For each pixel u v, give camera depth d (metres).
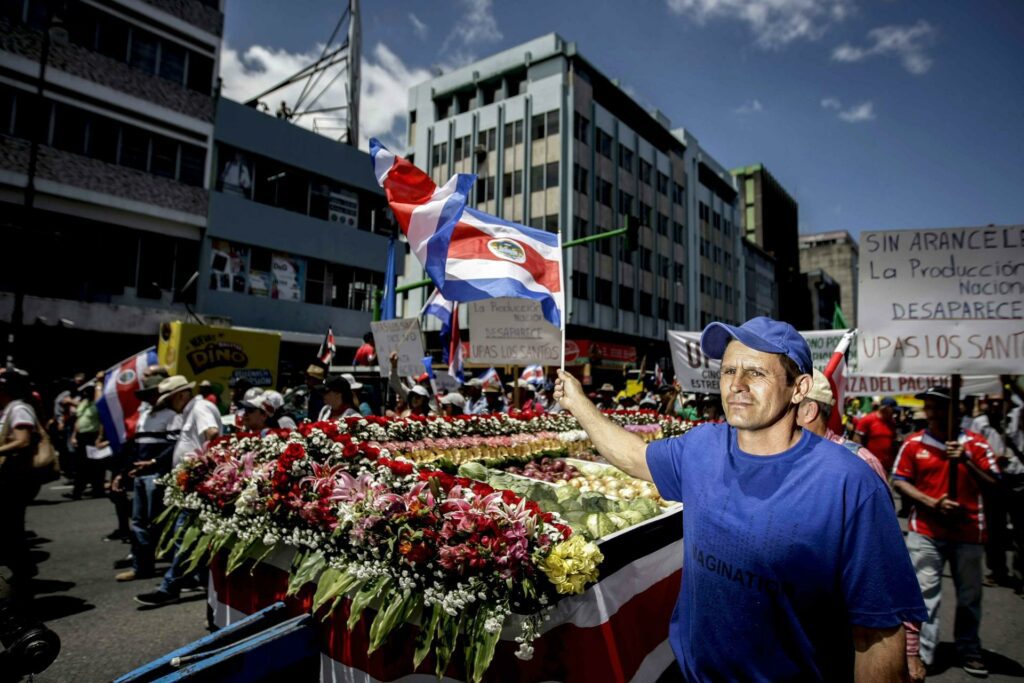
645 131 39.53
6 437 4.74
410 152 37.31
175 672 2.05
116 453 7.27
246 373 13.65
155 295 18.22
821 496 1.47
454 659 2.40
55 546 6.90
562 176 30.88
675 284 40.66
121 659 4.07
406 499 2.40
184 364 12.60
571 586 2.26
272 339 14.23
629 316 35.66
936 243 4.08
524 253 3.36
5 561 4.67
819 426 3.30
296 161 22.06
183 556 5.13
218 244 19.83
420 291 33.31
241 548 3.09
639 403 14.30
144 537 5.72
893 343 4.09
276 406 7.30
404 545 2.27
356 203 24.56
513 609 2.27
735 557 1.56
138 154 17.94
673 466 1.92
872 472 1.50
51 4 16.30
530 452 5.03
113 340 17.20
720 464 1.73
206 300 19.39
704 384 8.34
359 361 13.23
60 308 15.73
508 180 32.62
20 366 15.09
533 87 32.25
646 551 3.02
